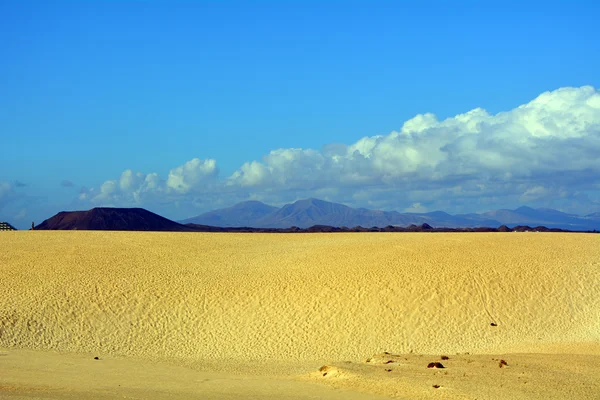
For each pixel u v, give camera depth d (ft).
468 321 153.58
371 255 204.44
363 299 164.76
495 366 96.63
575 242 217.97
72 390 80.53
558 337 144.97
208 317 157.99
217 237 274.98
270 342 143.95
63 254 211.82
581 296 164.96
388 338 145.48
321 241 253.44
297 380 91.04
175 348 140.15
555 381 83.05
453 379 84.58
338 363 102.63
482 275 176.65
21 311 151.94
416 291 167.63
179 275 188.55
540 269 181.06
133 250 228.02
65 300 161.27
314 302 164.66
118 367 107.55
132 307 161.38
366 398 75.66
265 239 269.03
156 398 74.90
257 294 171.12
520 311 158.30
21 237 258.78
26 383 85.51
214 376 97.25
